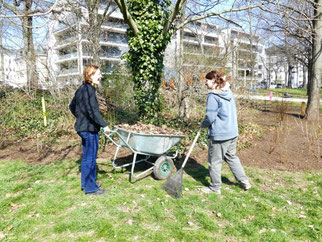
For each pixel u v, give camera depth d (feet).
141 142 12.63
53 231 8.93
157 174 13.42
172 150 18.76
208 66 30.58
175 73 30.01
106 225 9.23
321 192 12.28
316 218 9.91
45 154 18.40
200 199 11.57
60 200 11.20
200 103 30.48
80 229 9.02
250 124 29.25
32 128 25.03
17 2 34.58
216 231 9.09
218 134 11.50
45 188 12.50
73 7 27.66
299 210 10.60
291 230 9.17
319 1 31.09
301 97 75.20
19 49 34.96
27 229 9.05
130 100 30.48
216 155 11.93
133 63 20.71
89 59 31.99
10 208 10.54
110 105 29.58
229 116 11.53
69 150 19.40
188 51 34.76
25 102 31.37
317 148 19.66
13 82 33.32
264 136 24.30
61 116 26.84
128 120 26.81
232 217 9.95
